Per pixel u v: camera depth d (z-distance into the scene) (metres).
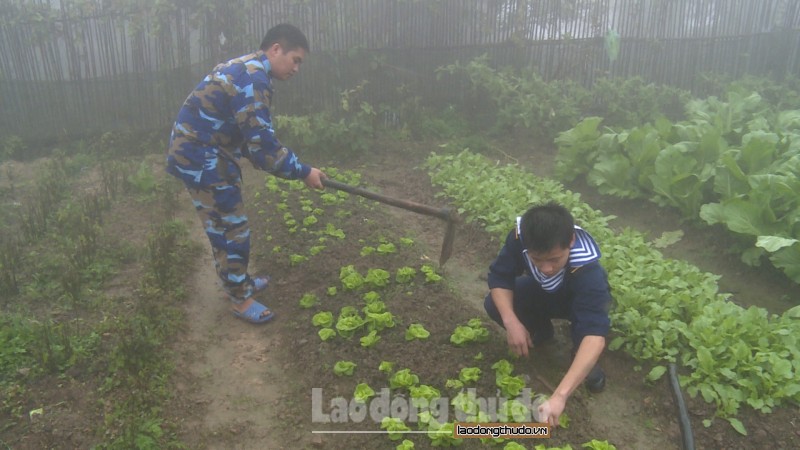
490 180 6.98
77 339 4.32
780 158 6.27
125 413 3.76
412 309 4.70
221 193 4.39
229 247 4.53
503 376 3.92
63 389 3.92
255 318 4.77
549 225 3.23
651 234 6.31
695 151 6.48
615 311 4.48
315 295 5.02
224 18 8.34
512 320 3.75
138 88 8.54
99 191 7.07
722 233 5.92
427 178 7.68
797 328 4.25
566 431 3.62
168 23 8.30
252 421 3.85
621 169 6.85
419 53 9.02
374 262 5.43
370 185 7.49
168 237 5.72
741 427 3.61
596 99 9.33
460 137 8.86
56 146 8.48
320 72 8.75
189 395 4.04
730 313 4.37
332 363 4.20
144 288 5.00
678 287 4.70
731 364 3.90
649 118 8.92
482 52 9.13
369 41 8.82
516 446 3.41
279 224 6.25
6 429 3.62
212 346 4.57
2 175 7.63
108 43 8.34
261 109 4.19
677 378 3.65
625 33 9.24
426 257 5.68
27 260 5.39
